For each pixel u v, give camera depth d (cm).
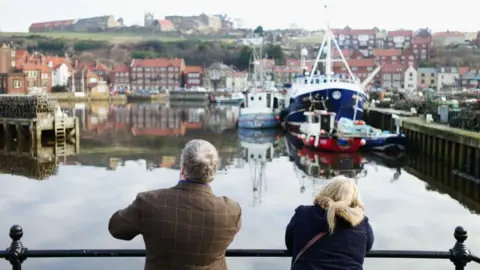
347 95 4588
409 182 2491
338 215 476
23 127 4266
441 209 1920
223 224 443
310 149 3803
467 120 3053
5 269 1244
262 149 3888
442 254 494
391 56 15325
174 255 437
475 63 15500
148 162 3106
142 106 10344
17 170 2809
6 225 1650
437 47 16775
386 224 1702
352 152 3622
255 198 2072
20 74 10919
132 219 442
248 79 15900
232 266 1286
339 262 469
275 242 1474
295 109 4859
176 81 16638
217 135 4934
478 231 1631
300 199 2072
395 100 6244
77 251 493
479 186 2375
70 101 11994
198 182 450
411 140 3688
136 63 16812
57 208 1869
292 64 16088
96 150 3738
